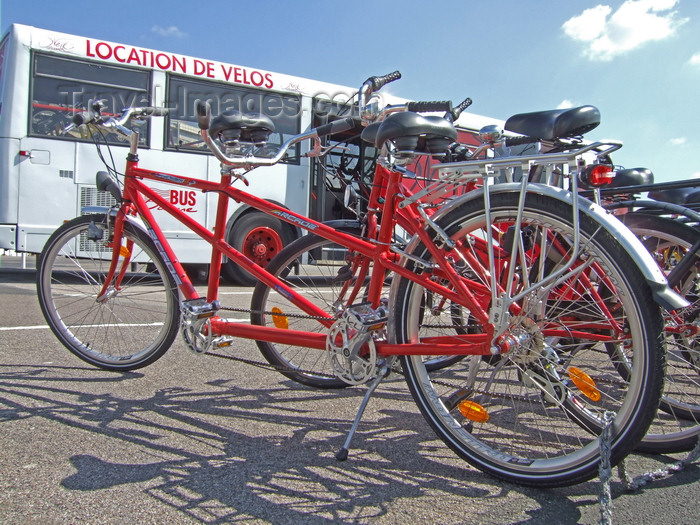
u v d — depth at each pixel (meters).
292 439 2.43
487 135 3.07
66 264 3.37
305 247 2.91
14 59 6.79
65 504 1.82
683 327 2.56
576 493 2.02
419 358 2.32
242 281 7.23
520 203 1.98
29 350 3.69
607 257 1.86
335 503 1.90
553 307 2.29
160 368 3.42
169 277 3.13
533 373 2.21
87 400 2.79
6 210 6.76
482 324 2.12
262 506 1.86
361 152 3.70
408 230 2.32
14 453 2.17
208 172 7.72
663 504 1.94
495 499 1.96
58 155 6.96
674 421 2.63
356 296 2.75
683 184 2.52
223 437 2.42
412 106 2.61
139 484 1.97
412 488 2.02
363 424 2.64
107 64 7.20
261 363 2.90
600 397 2.21
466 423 2.27
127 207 3.14
